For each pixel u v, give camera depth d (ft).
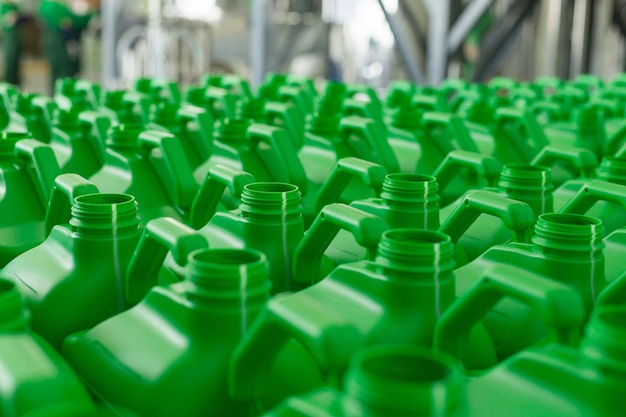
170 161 3.65
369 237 2.34
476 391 1.84
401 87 7.68
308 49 14.82
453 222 2.82
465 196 2.76
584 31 10.78
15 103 5.78
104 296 2.55
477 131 5.43
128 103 6.01
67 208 3.09
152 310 2.18
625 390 1.60
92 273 2.55
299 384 2.10
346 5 15.26
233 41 15.33
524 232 2.64
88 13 16.12
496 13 11.00
